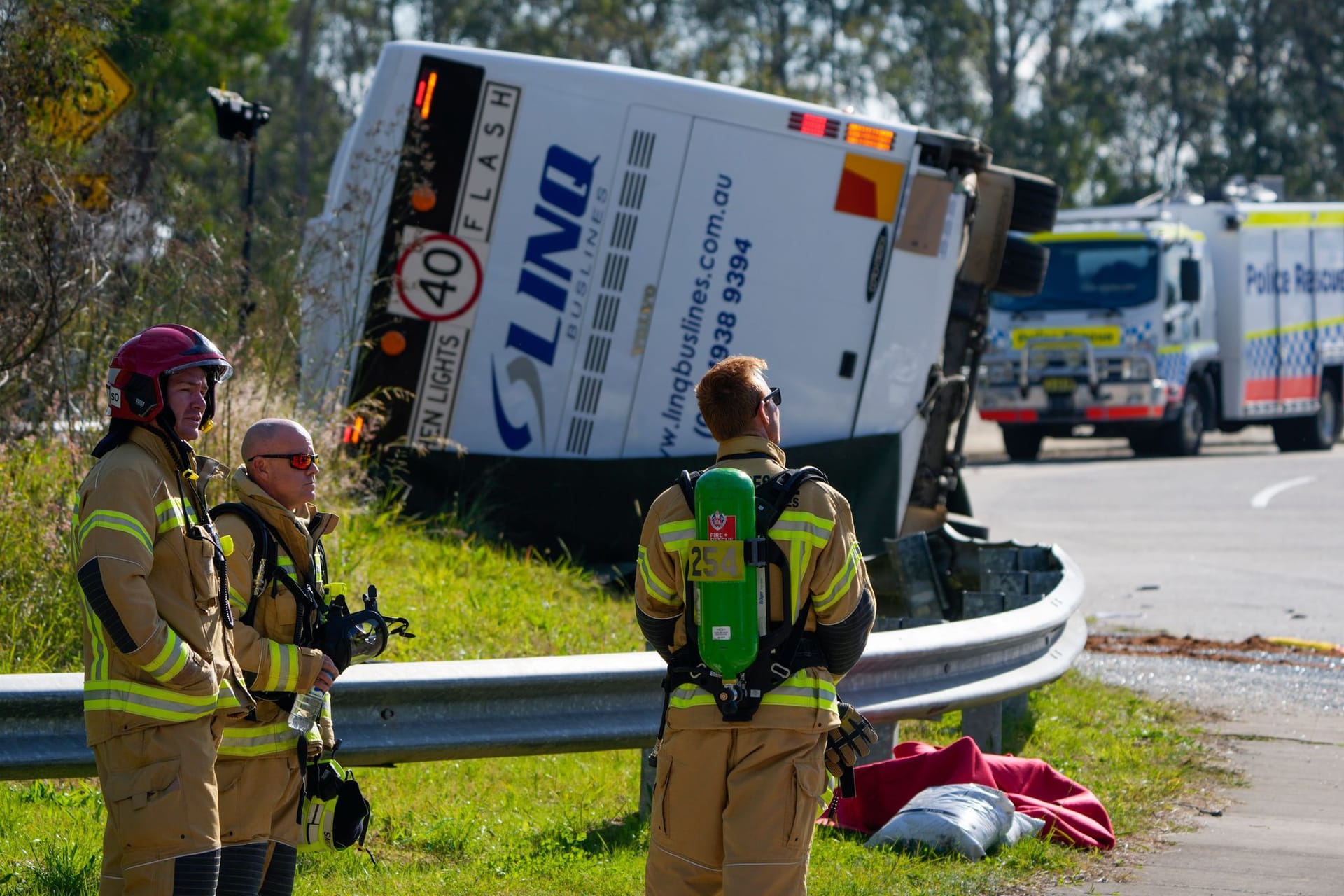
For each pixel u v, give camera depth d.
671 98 20.84
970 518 24.33
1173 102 126.00
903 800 11.83
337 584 8.23
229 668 7.28
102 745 7.01
